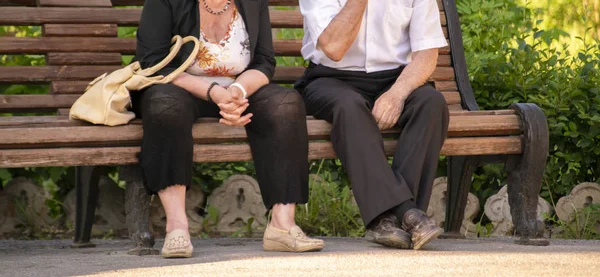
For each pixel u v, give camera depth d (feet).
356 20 29.19
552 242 31.89
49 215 37.47
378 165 26.78
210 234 37.27
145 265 23.67
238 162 38.42
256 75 27.45
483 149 29.50
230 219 37.32
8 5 32.73
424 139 27.50
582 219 36.78
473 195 37.58
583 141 37.06
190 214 37.45
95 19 32.12
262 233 37.11
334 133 27.53
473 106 33.01
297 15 34.47
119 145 26.12
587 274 21.22
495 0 43.06
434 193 37.22
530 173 29.60
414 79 29.19
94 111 25.82
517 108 30.14
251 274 21.16
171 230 25.64
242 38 28.19
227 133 26.89
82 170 31.40
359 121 27.07
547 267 22.47
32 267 24.09
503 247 28.60
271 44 28.86
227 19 28.12
